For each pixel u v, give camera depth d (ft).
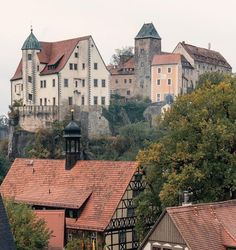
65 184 261.44
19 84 561.02
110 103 575.38
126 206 240.53
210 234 160.97
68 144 268.62
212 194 204.85
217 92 217.36
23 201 263.49
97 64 541.34
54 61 530.68
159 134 497.05
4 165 466.29
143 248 166.50
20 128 528.22
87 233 236.63
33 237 181.37
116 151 505.25
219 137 204.54
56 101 520.83
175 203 203.62
